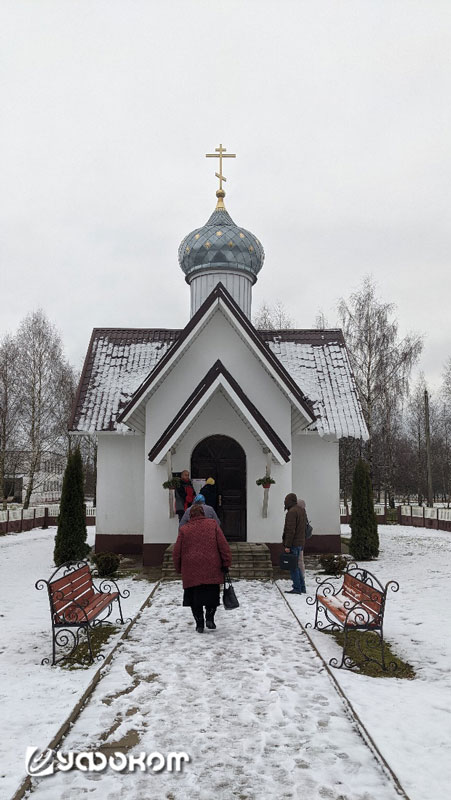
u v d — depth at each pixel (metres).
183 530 8.68
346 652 7.55
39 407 34.69
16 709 5.64
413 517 29.41
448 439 51.09
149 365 18.67
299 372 18.53
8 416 34.84
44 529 28.72
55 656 7.50
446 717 5.45
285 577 13.09
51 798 4.20
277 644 7.80
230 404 14.92
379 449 40.97
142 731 5.15
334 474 17.28
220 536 8.66
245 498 14.90
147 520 14.66
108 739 5.01
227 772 4.48
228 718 5.41
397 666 7.10
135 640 8.03
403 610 9.95
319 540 17.11
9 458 38.00
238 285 20.11
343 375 18.47
